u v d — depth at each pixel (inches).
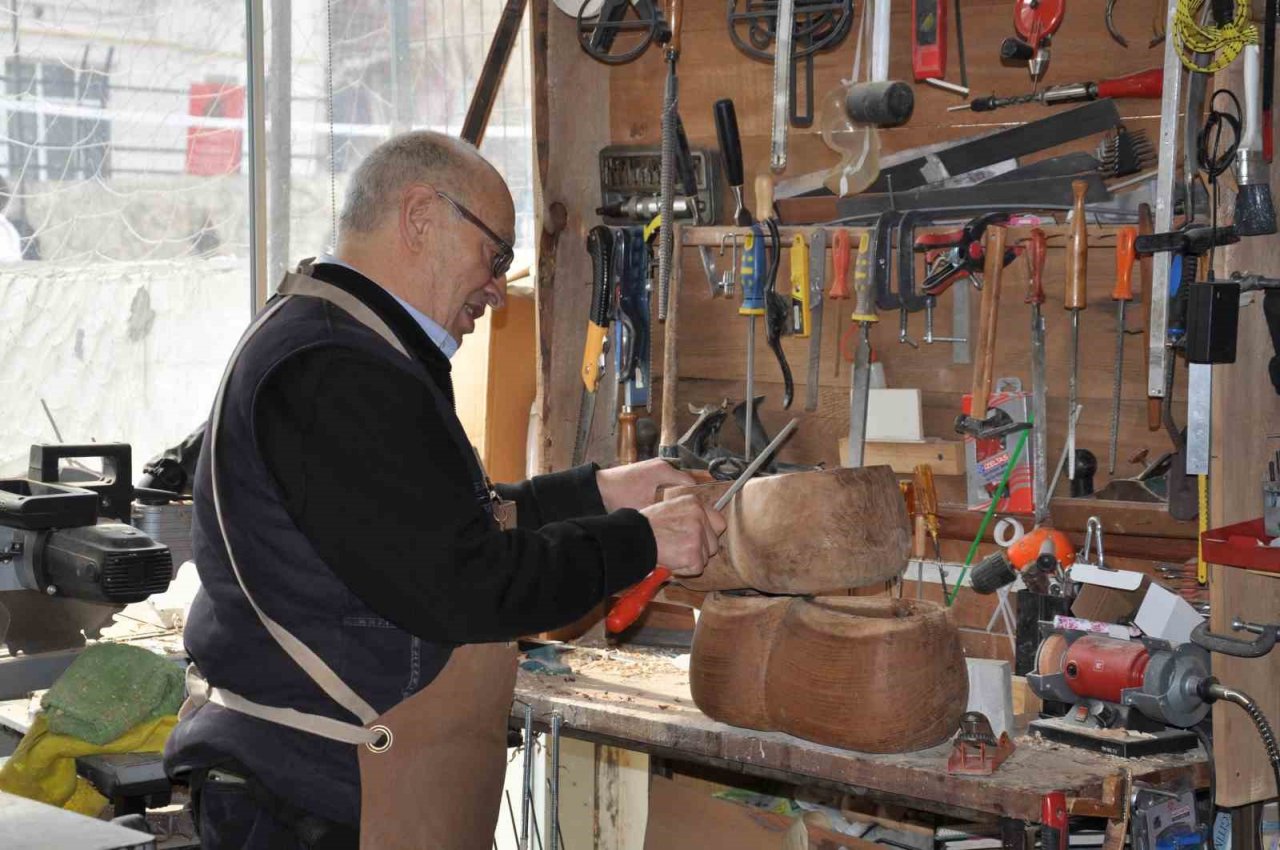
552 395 114.6
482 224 67.5
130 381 133.3
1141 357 97.5
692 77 116.0
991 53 103.1
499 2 134.0
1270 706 81.5
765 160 113.5
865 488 76.9
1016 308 101.7
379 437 60.1
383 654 64.7
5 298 125.4
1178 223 90.3
